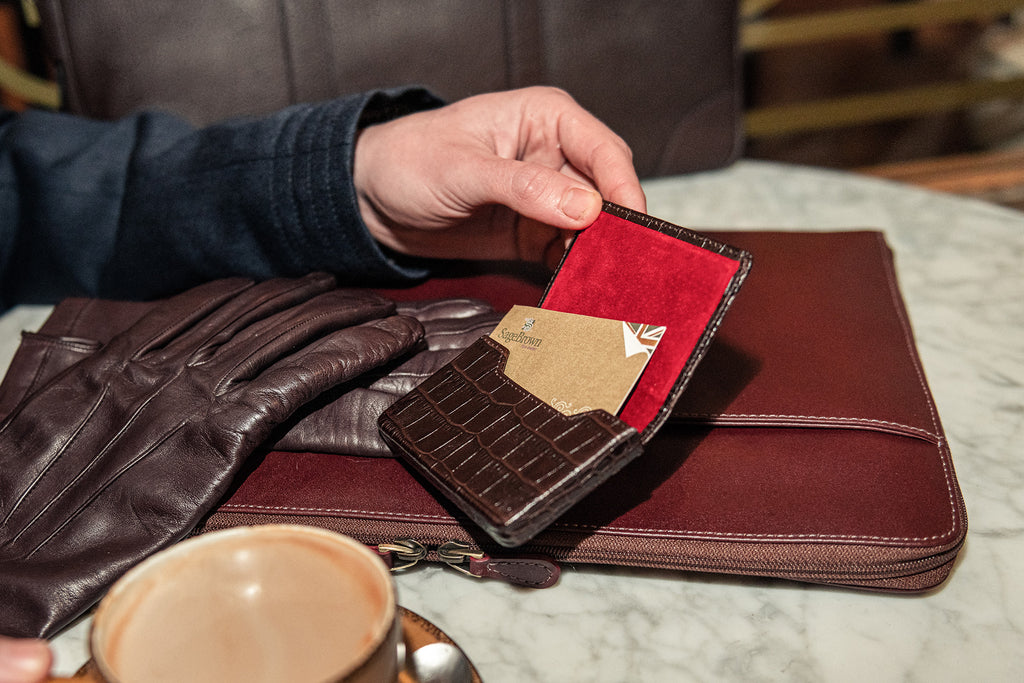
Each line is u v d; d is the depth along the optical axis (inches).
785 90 100.7
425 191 30.0
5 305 37.2
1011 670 19.3
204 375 23.4
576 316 21.6
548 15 44.1
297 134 31.4
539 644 20.6
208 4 40.9
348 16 42.4
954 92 68.8
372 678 13.1
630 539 21.0
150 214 33.3
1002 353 31.9
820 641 20.3
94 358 24.6
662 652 20.2
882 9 64.2
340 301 26.3
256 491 23.1
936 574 20.7
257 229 32.2
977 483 25.4
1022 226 41.6
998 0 63.9
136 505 21.9
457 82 44.6
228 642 14.2
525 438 19.9
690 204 45.8
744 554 20.5
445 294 32.2
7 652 13.5
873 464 22.2
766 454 22.8
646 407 19.8
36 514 22.0
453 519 22.0
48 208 34.5
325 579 14.3
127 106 41.9
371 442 23.5
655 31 45.1
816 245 33.5
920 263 38.8
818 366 25.8
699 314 19.7
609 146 29.0
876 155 90.0
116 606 13.5
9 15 58.4
